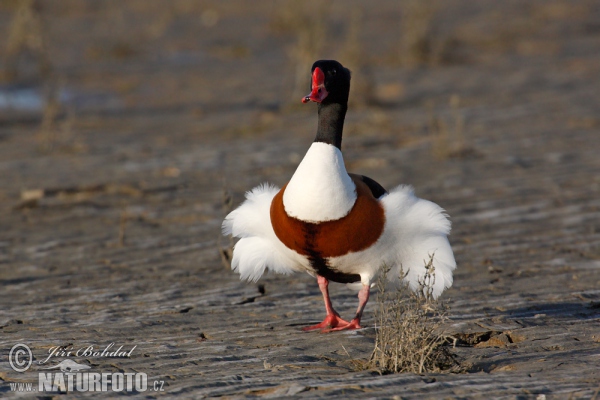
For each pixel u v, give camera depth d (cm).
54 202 1462
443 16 3778
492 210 1348
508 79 2522
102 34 3372
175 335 847
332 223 812
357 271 863
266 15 3800
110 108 2306
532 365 720
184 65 2873
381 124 1984
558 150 1719
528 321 866
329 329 857
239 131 2006
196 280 1066
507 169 1591
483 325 850
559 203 1374
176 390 661
